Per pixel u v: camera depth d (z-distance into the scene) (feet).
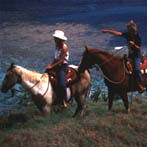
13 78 40.11
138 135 37.37
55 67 40.50
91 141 36.35
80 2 205.46
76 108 45.47
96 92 54.13
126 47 42.06
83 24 143.74
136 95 59.31
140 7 184.14
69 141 36.32
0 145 36.14
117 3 201.26
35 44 111.55
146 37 119.85
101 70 40.98
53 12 174.09
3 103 55.42
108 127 38.24
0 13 170.09
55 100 41.42
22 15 165.58
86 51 40.60
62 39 39.37
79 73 40.86
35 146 35.45
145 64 41.96
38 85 40.57
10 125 41.93
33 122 41.04
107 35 123.65
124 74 41.01
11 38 120.26
